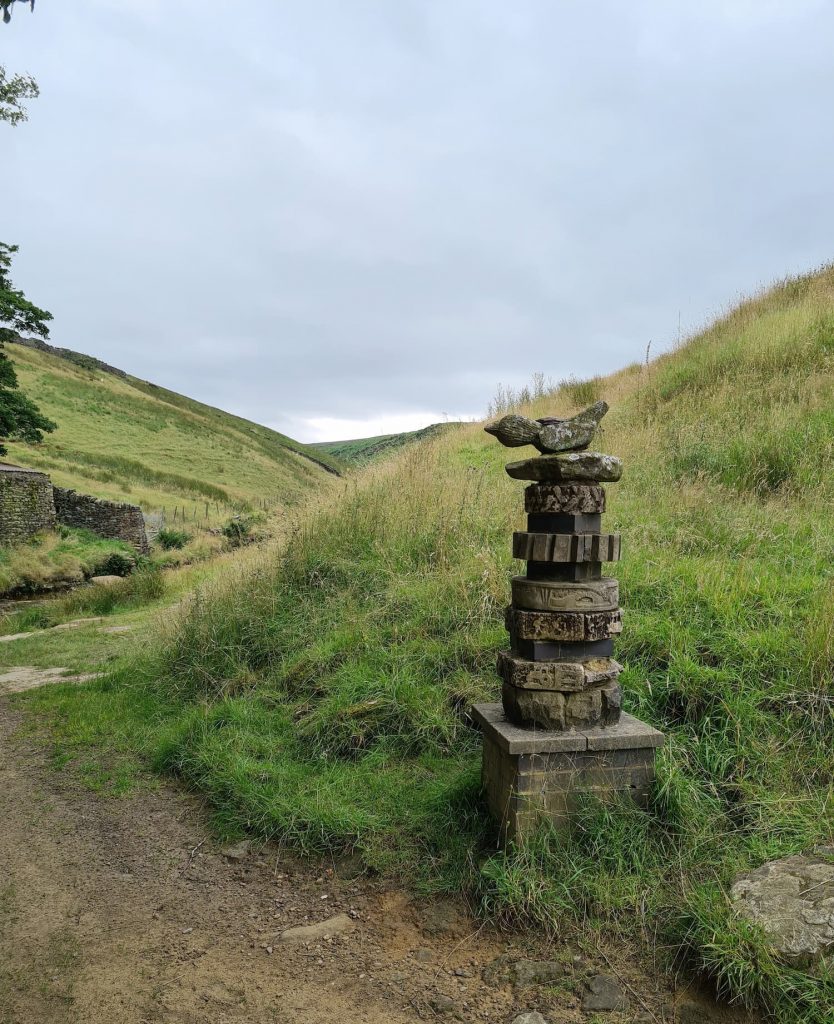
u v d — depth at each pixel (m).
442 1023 2.31
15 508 23.31
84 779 4.54
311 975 2.59
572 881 2.80
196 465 56.94
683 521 6.02
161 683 6.04
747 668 3.82
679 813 3.02
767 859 2.79
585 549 3.05
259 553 7.70
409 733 4.15
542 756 2.96
